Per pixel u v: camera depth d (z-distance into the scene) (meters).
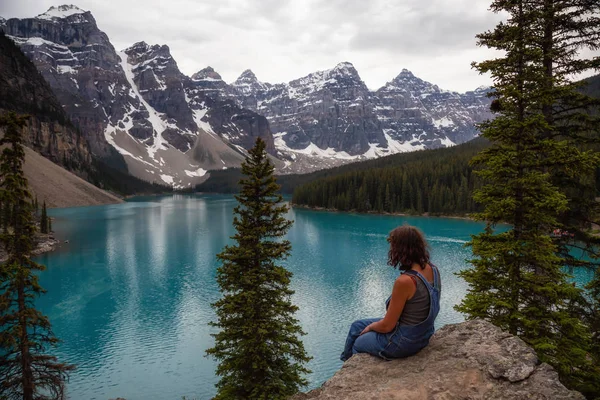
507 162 12.80
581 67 14.20
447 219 133.75
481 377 4.88
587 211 13.81
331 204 173.00
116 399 29.08
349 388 5.20
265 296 21.55
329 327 44.66
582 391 10.76
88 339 42.16
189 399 31.66
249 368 21.11
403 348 5.35
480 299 12.98
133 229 117.81
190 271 69.06
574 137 13.80
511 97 12.77
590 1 13.80
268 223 21.92
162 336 42.97
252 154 22.14
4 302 21.86
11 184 21.88
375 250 85.69
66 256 80.06
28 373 23.42
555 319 11.92
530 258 12.49
